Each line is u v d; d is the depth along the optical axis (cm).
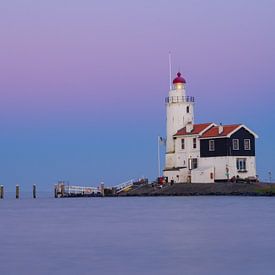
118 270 2944
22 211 7706
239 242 3800
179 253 3403
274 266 2994
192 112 12200
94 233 4516
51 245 3819
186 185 11362
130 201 9756
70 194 13212
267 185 10712
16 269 2994
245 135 11294
